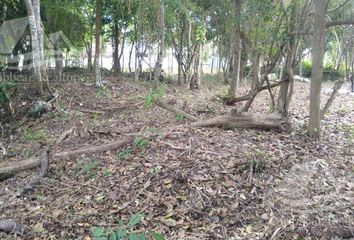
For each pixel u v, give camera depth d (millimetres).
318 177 3908
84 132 5824
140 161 4301
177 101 8078
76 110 7660
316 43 4941
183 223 3193
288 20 5578
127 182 3922
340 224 3072
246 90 10906
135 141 4777
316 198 3479
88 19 13602
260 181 3742
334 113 7484
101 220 3354
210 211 3324
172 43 13000
